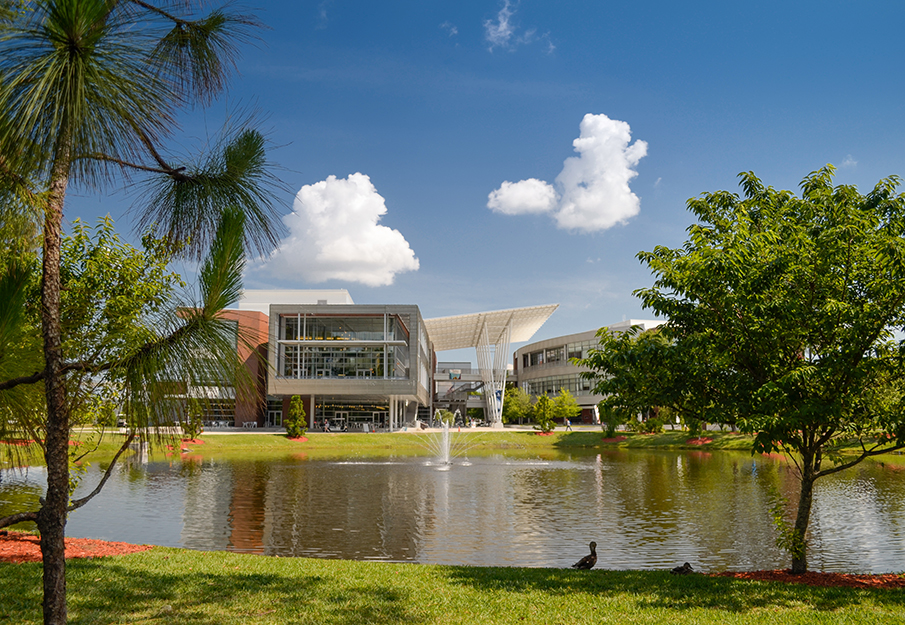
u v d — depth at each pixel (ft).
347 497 70.90
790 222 33.42
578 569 34.32
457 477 92.73
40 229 10.65
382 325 213.46
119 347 11.64
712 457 134.00
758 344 31.12
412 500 68.90
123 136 10.61
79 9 9.00
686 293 31.99
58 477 10.87
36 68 9.04
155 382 10.93
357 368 207.62
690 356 33.17
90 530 50.19
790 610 24.77
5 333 10.49
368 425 216.33
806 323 30.19
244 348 11.21
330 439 176.65
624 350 34.04
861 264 29.55
